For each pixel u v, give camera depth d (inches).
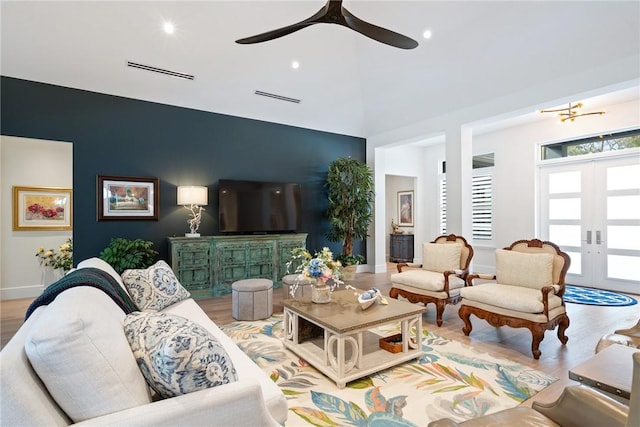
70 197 207.0
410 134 228.7
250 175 217.3
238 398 44.6
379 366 94.4
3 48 139.9
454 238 165.0
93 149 170.2
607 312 154.9
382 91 209.5
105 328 44.1
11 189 191.3
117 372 41.2
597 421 43.7
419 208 318.0
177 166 192.5
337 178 228.8
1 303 179.2
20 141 182.7
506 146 248.8
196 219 189.0
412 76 188.1
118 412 40.0
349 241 234.7
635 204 194.1
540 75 153.1
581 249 216.2
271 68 181.0
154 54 156.9
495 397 84.1
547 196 231.9
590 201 212.2
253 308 142.9
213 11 141.9
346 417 75.9
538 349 106.5
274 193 216.4
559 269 120.4
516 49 148.3
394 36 100.7
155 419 39.8
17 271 192.2
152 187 184.4
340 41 172.9
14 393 34.0
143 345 46.7
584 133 208.8
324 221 248.4
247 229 206.2
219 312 155.6
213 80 180.7
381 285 214.8
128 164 178.9
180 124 193.8
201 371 45.0
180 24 144.7
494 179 256.4
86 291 58.0
